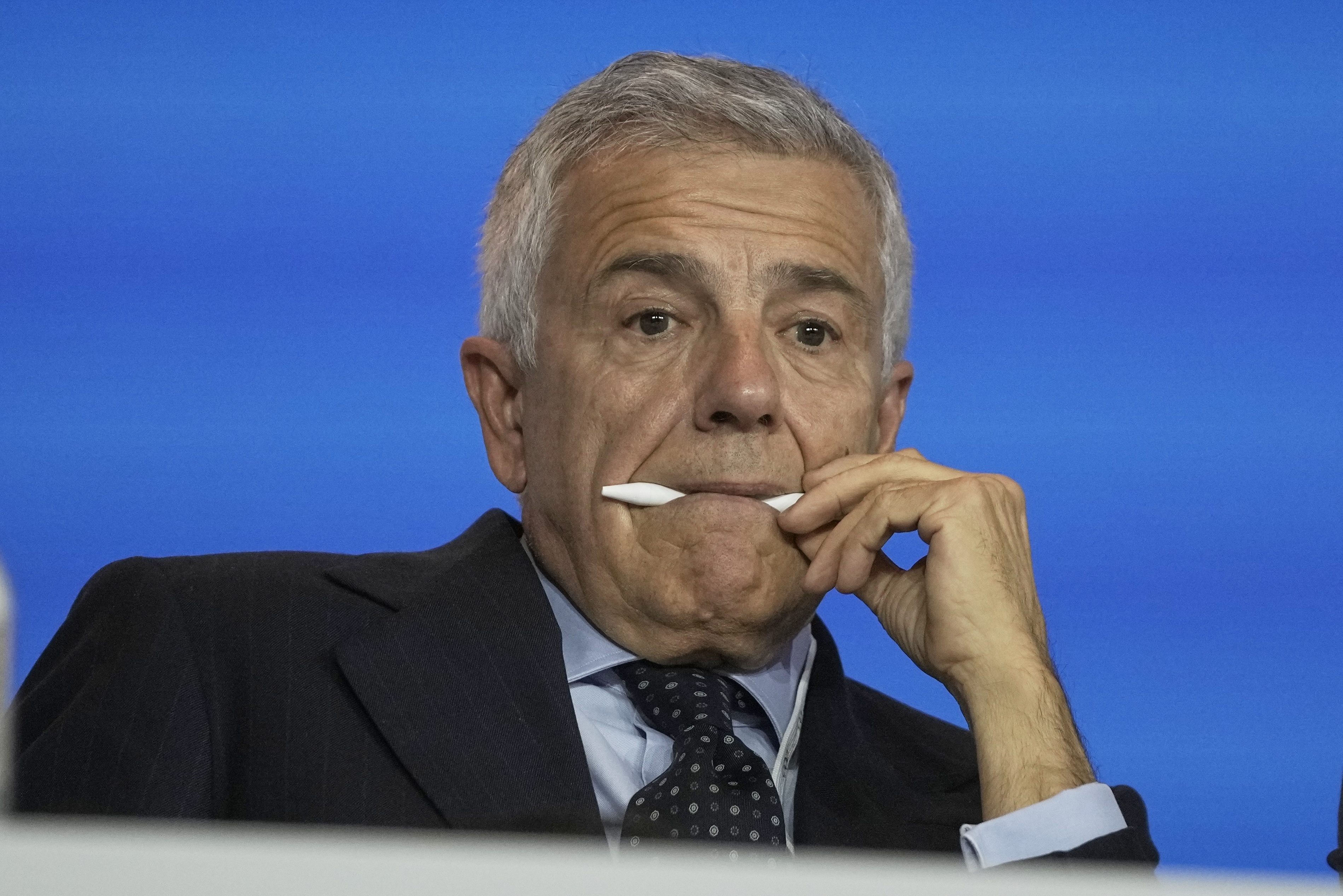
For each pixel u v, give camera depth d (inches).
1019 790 202.4
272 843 45.8
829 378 232.7
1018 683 213.6
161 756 200.5
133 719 202.4
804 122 233.5
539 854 46.4
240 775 205.2
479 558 235.0
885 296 249.0
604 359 226.7
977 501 226.8
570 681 227.8
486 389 247.9
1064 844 193.5
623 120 232.8
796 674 241.6
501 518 249.4
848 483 225.6
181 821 197.3
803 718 238.7
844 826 226.4
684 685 224.8
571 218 233.5
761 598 221.1
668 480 221.8
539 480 235.6
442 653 216.1
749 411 217.3
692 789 206.4
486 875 45.5
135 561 228.8
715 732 214.5
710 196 225.3
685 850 201.2
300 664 214.5
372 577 233.8
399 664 212.7
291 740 206.2
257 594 223.9
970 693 217.0
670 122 230.4
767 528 221.8
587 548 226.1
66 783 194.9
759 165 230.2
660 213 224.4
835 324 232.5
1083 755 208.2
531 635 222.2
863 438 237.9
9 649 41.4
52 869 44.1
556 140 239.0
